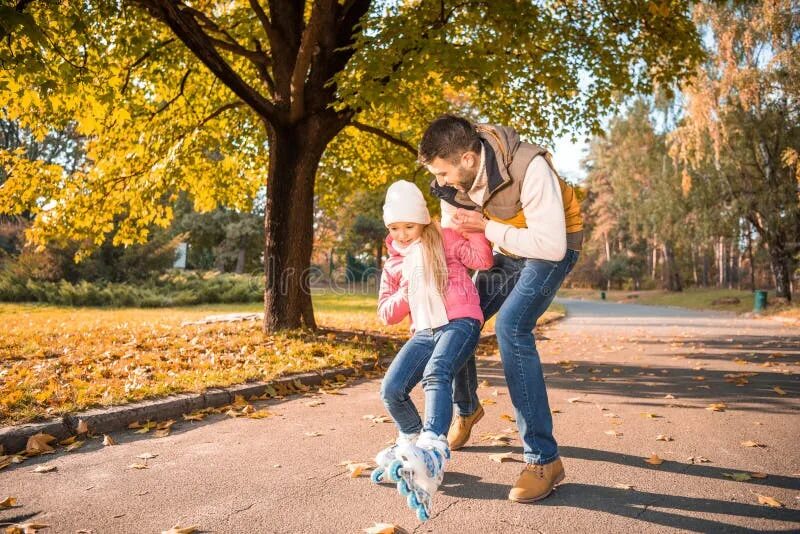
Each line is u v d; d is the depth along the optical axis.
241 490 3.04
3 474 3.32
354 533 2.50
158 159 10.56
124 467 3.45
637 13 10.45
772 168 24.97
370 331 10.41
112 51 9.66
